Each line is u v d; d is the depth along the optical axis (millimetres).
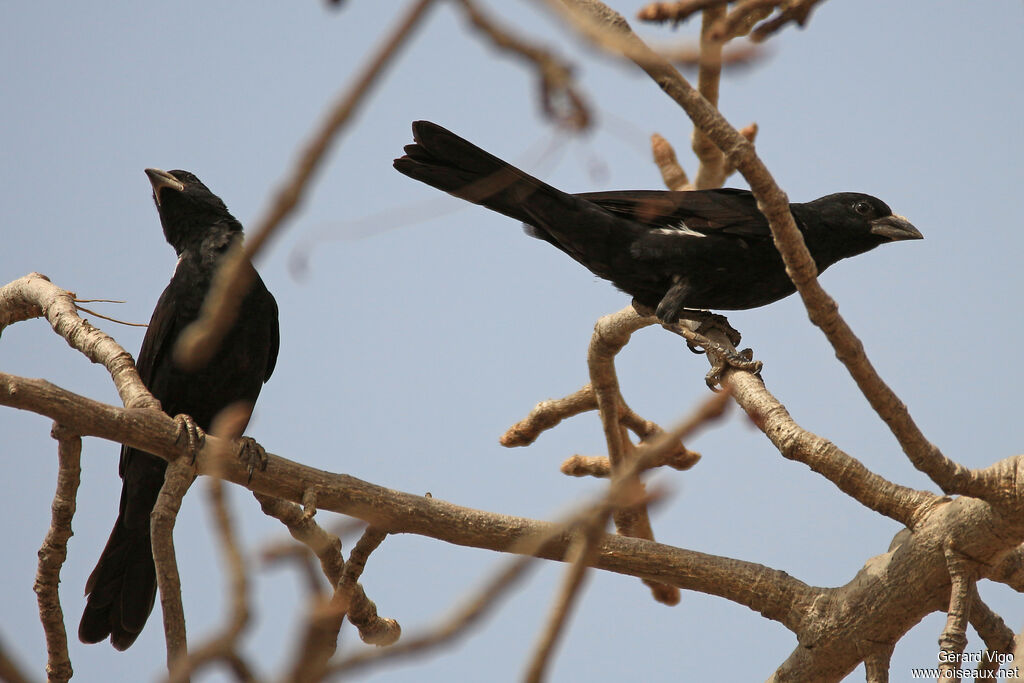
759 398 10867
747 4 5809
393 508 10438
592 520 3836
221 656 4090
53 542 10852
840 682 10562
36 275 13359
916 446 9258
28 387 9953
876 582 10094
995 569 10109
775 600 10484
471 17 3471
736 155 8641
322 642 3928
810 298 9031
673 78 8555
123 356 11781
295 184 3645
